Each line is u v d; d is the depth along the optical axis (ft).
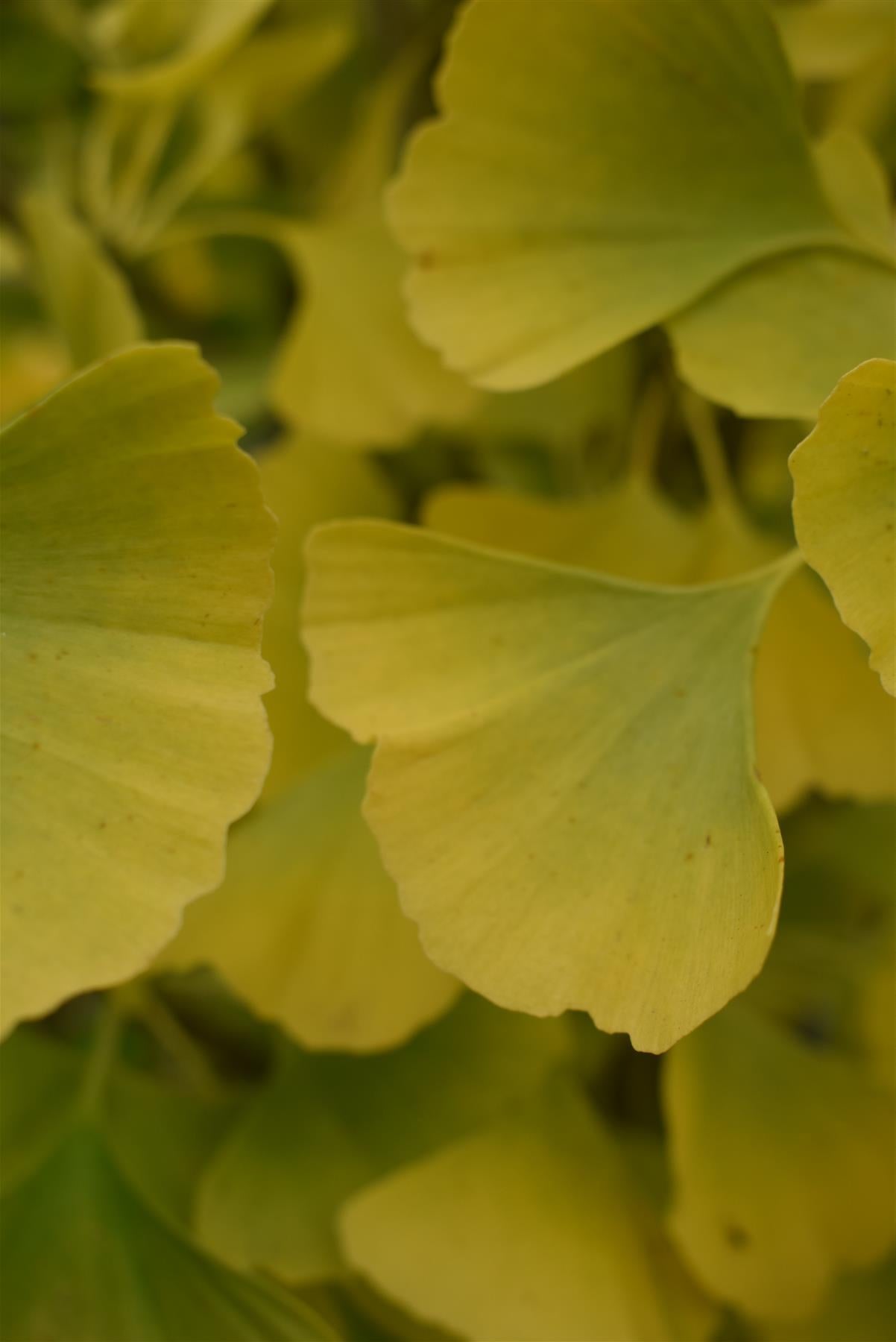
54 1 1.90
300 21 1.97
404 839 1.29
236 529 1.25
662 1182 1.59
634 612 1.33
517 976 1.27
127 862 1.23
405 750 1.30
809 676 1.49
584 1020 1.65
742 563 1.55
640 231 1.41
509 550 1.54
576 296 1.40
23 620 1.25
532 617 1.33
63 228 1.55
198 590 1.25
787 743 1.48
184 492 1.25
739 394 1.36
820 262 1.40
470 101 1.40
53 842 1.23
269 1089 1.59
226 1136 1.59
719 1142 1.55
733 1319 1.60
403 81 1.81
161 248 1.89
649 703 1.32
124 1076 1.60
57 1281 1.49
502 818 1.30
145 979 1.61
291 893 1.49
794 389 1.36
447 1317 1.48
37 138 2.04
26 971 1.22
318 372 1.65
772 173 1.41
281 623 1.56
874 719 1.49
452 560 1.34
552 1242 1.52
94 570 1.25
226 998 1.70
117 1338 1.47
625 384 1.66
